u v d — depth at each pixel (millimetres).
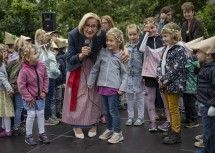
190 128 4988
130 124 5207
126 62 4355
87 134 4836
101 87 4391
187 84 4891
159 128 4898
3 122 4953
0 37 12383
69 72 4629
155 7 12969
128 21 12602
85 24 4211
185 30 5754
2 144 4504
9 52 5285
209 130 3668
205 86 3627
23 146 4406
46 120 5367
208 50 3576
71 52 4434
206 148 3738
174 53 4156
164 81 4145
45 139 4508
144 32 5027
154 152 4055
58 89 5699
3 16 14055
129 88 5176
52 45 5516
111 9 13180
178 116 4301
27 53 4355
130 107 5266
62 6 13375
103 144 4391
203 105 3662
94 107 4637
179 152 4039
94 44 4422
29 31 13133
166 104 4480
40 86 4480
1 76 4668
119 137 4430
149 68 4875
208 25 10164
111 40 4305
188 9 5605
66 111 4688
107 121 4551
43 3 13828
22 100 4844
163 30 4219
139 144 4344
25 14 13766
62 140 4609
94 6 13211
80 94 4594
